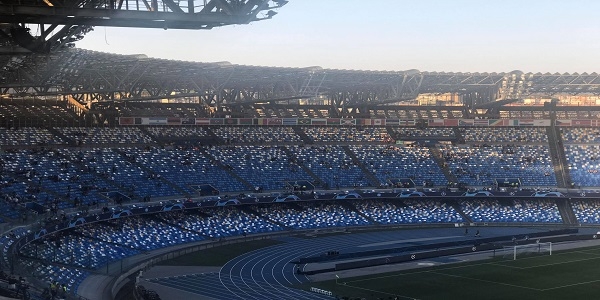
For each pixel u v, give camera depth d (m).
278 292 88.75
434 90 184.88
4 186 115.81
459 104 196.75
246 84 161.12
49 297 64.50
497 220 155.50
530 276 100.81
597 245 129.75
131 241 116.81
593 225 153.25
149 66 129.75
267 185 153.38
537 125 184.38
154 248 118.81
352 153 172.38
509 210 158.50
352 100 181.75
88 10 33.66
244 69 144.38
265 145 169.12
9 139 139.12
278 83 160.50
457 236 138.50
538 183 166.38
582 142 179.75
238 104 170.62
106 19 35.44
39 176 125.38
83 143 147.25
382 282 96.25
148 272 101.38
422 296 87.56
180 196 138.88
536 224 154.38
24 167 126.88
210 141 165.25
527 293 89.44
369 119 182.38
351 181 161.25
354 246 126.94
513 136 183.50
